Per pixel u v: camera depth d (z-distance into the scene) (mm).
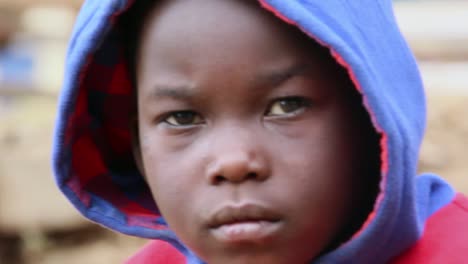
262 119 2658
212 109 2668
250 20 2631
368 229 2701
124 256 8148
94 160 3311
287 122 2658
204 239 2693
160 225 3301
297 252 2678
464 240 2826
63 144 3145
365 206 2932
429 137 8539
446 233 2877
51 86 11125
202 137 2703
